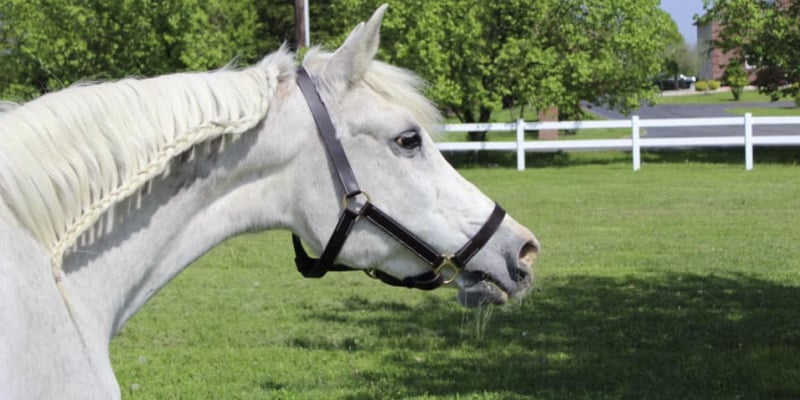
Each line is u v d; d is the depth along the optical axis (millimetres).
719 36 24156
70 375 2057
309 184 2564
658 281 8672
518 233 2701
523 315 7375
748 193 16016
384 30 22391
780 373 5617
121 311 2404
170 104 2385
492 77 23406
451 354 6305
